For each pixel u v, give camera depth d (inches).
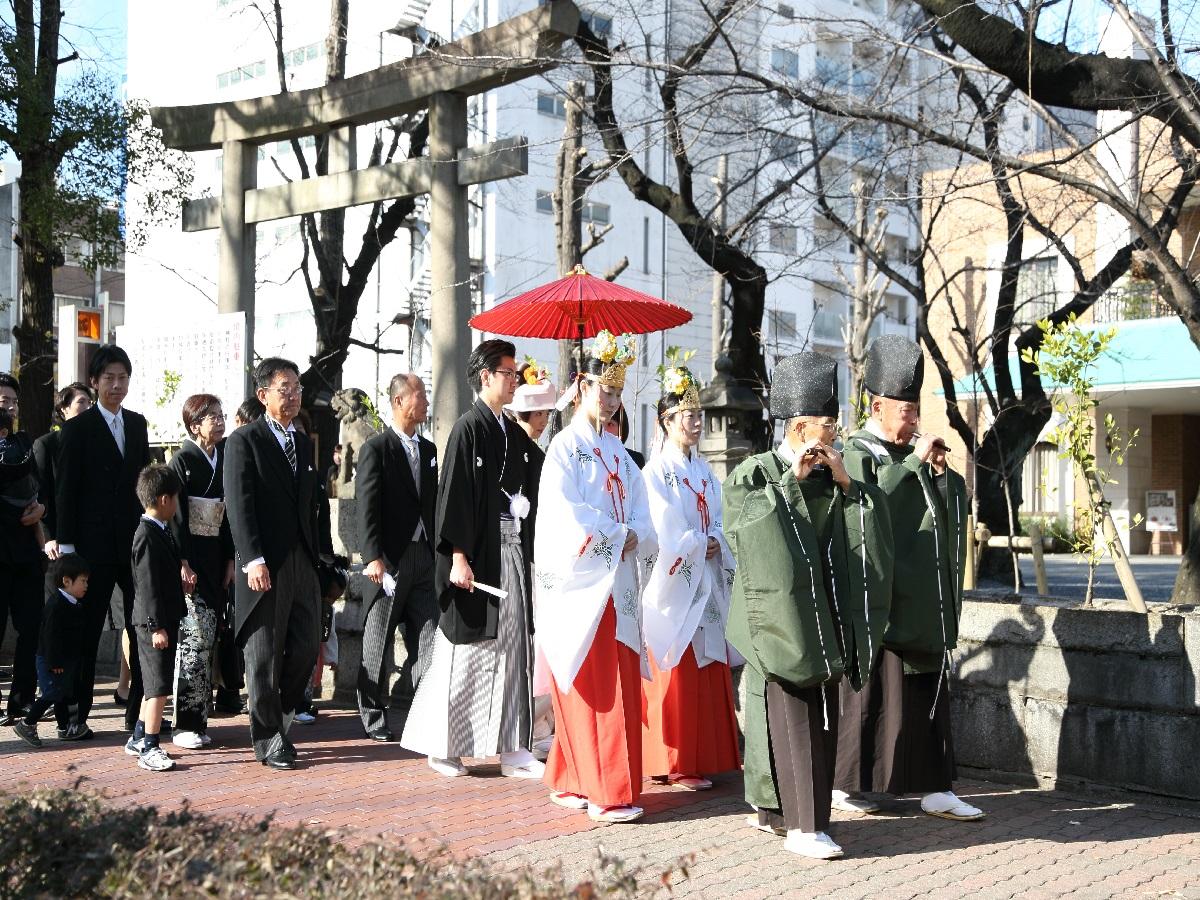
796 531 210.5
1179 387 903.7
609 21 582.9
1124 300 840.9
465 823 226.2
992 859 207.6
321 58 1072.2
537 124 1053.2
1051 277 855.1
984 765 268.1
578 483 242.4
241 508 269.4
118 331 465.4
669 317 318.7
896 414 239.5
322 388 661.3
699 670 262.2
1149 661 246.2
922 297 495.5
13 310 725.3
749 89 415.2
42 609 328.8
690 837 219.9
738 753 266.4
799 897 185.6
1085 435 269.9
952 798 234.4
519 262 1063.6
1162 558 1042.7
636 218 1149.7
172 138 491.2
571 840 216.2
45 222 606.9
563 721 237.6
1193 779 240.5
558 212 559.2
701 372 1182.9
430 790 253.0
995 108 422.6
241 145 475.5
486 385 269.9
